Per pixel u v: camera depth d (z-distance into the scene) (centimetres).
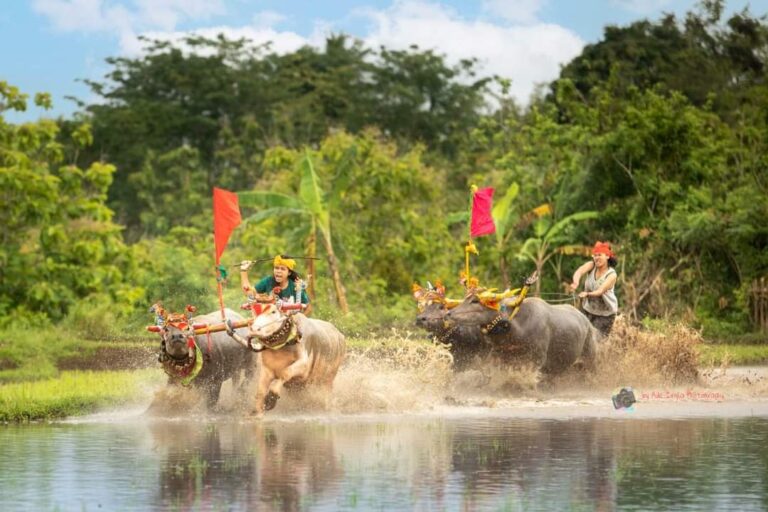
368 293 9256
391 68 19175
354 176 10225
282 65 18625
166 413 3856
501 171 11006
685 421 3731
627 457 2873
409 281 9825
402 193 10438
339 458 2855
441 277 9900
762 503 2262
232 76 17475
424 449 3012
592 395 4744
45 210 8112
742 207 9188
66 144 15962
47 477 2578
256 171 15325
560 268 9781
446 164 14612
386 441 3184
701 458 2858
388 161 10419
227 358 3947
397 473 2625
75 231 8469
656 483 2491
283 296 3903
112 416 3859
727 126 10581
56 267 8156
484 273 10019
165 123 16700
